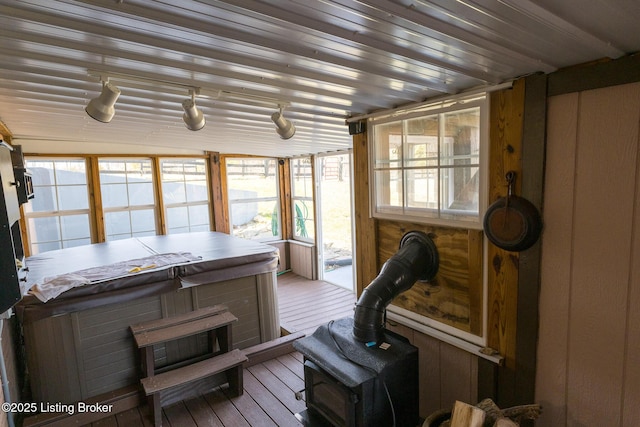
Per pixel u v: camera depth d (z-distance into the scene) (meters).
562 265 1.80
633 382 1.62
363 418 1.98
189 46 1.58
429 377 2.52
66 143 5.12
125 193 5.70
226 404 2.81
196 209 6.34
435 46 1.50
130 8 1.24
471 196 2.19
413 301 2.62
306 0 1.15
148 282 3.02
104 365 2.86
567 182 1.75
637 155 1.54
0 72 1.97
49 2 1.20
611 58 1.58
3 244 1.68
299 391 2.91
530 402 1.97
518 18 1.24
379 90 2.19
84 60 1.73
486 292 2.14
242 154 6.68
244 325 3.56
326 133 3.96
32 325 2.61
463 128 2.20
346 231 7.62
